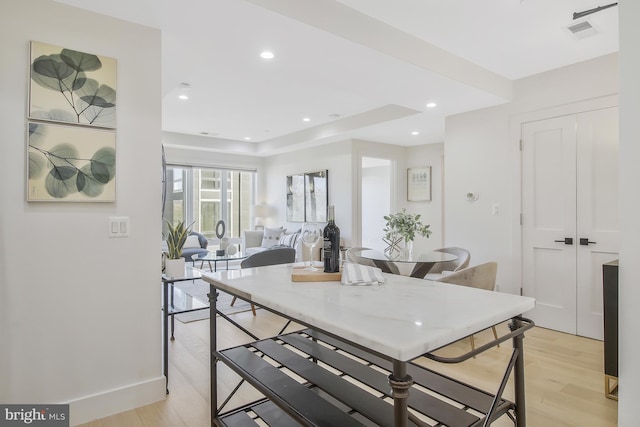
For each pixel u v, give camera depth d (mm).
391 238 3850
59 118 1907
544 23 2611
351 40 2400
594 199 3229
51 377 1914
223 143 7059
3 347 1795
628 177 1447
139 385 2154
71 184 1942
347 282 1618
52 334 1915
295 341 1963
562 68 3406
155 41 2211
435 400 1420
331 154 6363
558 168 3445
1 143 1780
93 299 2027
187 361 2781
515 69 3461
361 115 5121
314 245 1927
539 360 2777
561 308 3430
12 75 1800
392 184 6652
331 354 1785
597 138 3207
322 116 5305
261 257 4035
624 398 1463
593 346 3059
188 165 7156
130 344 2141
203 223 7629
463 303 1326
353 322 1115
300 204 7055
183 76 3469
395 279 1771
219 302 4562
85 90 1979
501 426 1934
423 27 2668
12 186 1808
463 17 2529
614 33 2764
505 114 3811
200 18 2102
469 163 4125
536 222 3600
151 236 2207
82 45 1978
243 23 2160
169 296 2959
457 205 4234
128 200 2127
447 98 3639
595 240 3219
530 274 3643
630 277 1442
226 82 3848
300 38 2361
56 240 1922
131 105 2127
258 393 2275
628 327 1449
